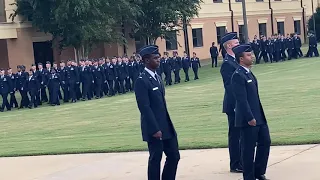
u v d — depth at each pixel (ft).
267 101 65.98
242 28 191.01
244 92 28.68
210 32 179.63
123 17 134.62
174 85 109.91
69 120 69.00
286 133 42.70
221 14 183.11
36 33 136.36
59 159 42.14
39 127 65.00
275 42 142.82
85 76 102.12
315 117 50.21
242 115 28.66
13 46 132.98
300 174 30.66
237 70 29.09
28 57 135.03
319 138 39.19
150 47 28.96
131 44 152.15
